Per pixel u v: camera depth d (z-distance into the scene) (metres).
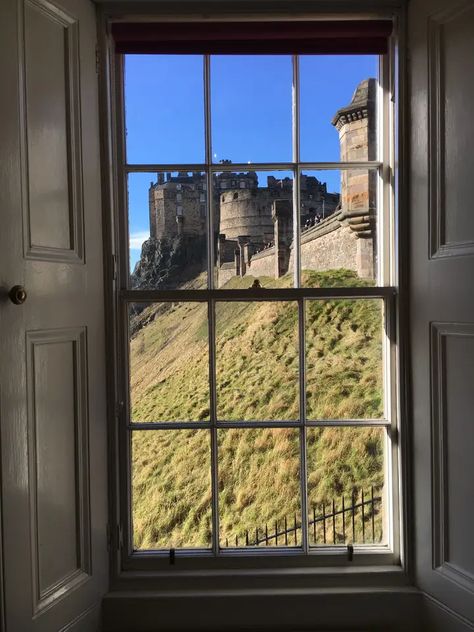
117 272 1.54
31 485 1.22
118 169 1.56
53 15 1.31
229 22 1.49
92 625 1.41
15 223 1.18
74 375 1.37
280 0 1.47
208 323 1.57
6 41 1.16
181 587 1.51
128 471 1.56
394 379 1.55
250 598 1.48
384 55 1.55
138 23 1.50
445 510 1.39
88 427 1.40
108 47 1.50
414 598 1.47
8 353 1.15
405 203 1.50
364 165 1.59
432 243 1.40
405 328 1.51
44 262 1.26
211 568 1.55
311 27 1.50
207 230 1.60
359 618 1.48
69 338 1.34
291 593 1.48
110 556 1.50
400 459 1.52
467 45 1.29
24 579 1.19
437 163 1.39
